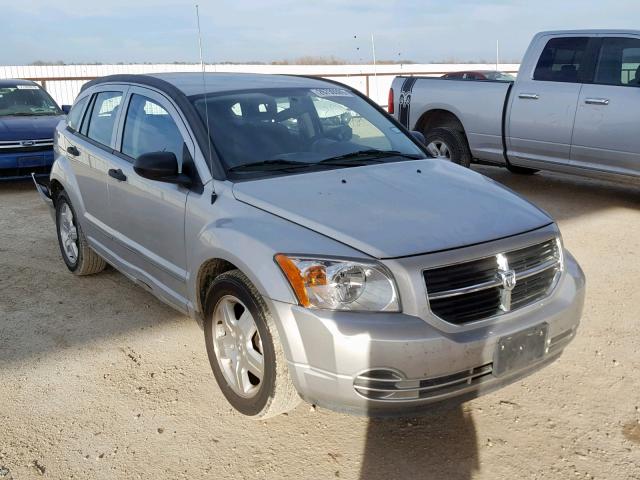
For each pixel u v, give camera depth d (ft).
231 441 10.41
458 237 9.67
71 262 18.04
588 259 18.86
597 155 24.48
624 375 12.17
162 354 13.38
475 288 9.41
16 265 19.19
